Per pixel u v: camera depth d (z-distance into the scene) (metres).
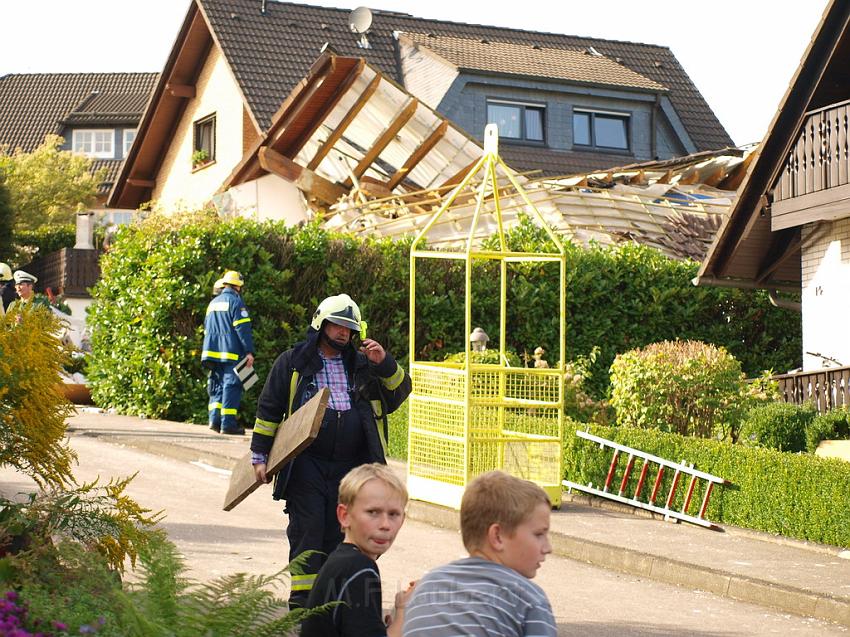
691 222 24.88
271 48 32.44
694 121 38.44
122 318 19.33
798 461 11.15
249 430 18.06
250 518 11.26
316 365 7.08
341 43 34.78
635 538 10.96
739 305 22.33
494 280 20.78
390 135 26.77
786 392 17.69
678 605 8.89
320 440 6.98
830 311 18.67
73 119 54.69
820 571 9.64
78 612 5.05
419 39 36.41
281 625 4.80
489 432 12.14
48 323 6.90
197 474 13.80
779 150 18.34
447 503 12.07
